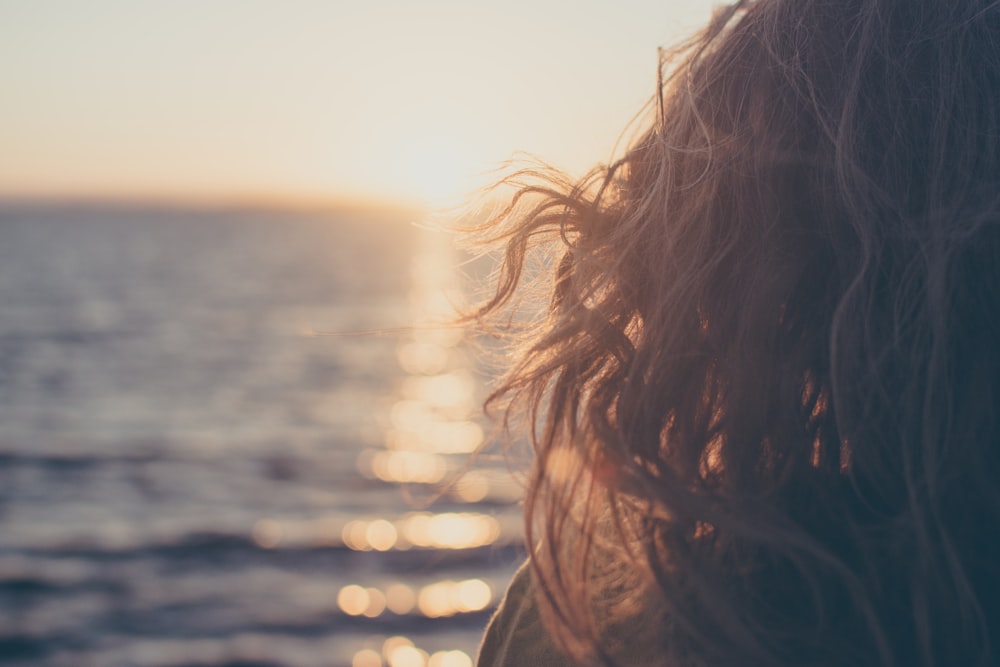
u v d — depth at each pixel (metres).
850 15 0.63
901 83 0.59
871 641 0.50
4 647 13.16
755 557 0.54
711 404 0.58
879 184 0.57
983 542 0.49
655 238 0.64
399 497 21.91
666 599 0.54
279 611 14.80
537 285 0.77
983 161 0.56
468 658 12.94
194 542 18.52
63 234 190.62
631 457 0.57
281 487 23.08
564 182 0.76
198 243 160.50
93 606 14.87
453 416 33.22
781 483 0.55
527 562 0.71
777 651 0.51
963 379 0.51
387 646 13.49
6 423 30.80
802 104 0.61
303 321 61.12
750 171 0.61
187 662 12.82
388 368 45.59
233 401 35.78
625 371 0.62
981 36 0.59
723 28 0.72
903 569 0.50
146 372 42.28
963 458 0.50
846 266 0.57
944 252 0.52
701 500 0.54
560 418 0.63
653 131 0.73
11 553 17.61
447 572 16.36
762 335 0.57
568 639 0.59
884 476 0.52
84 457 26.03
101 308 68.12
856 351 0.53
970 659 0.47
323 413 33.62
